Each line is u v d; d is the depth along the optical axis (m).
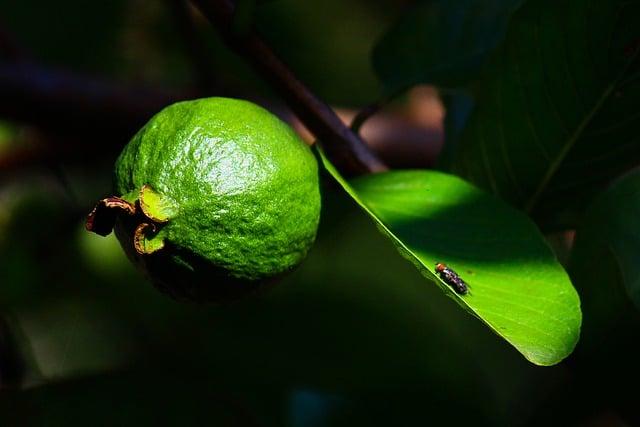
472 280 0.48
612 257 0.51
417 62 0.58
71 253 0.63
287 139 0.48
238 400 0.56
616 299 0.51
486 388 0.57
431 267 0.48
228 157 0.47
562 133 0.53
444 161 0.60
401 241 0.47
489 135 0.53
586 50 0.52
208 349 0.59
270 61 0.51
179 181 0.47
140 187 0.47
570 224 0.54
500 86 0.53
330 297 0.60
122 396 0.53
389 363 0.58
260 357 0.58
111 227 0.47
